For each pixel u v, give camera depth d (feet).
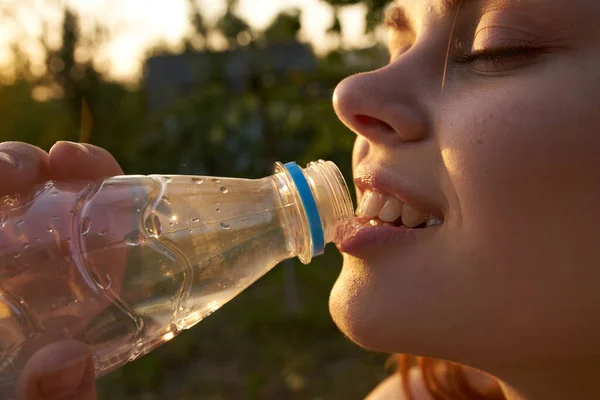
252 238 0.77
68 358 0.63
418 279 0.64
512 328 0.63
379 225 0.68
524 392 0.71
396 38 0.76
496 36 0.62
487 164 0.60
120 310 0.75
